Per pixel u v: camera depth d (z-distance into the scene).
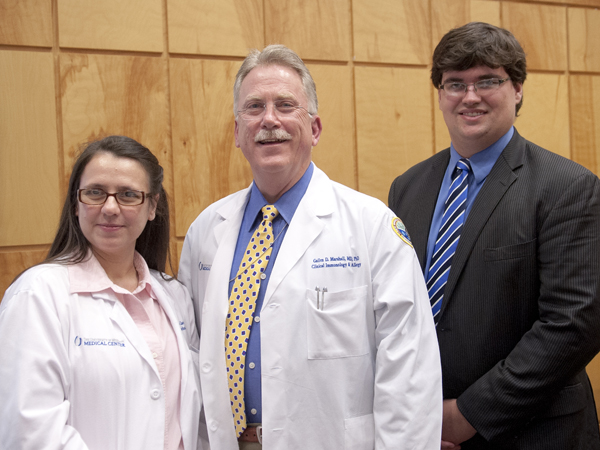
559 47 3.29
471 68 1.70
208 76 2.66
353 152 2.94
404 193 1.99
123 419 1.28
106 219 1.37
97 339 1.31
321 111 2.85
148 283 1.50
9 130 2.37
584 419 1.66
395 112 3.00
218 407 1.48
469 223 1.68
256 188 1.67
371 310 1.50
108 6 2.49
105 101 2.50
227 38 2.68
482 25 1.72
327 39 2.85
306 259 1.51
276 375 1.42
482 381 1.57
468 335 1.64
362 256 1.51
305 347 1.44
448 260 1.72
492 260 1.62
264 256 1.55
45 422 1.17
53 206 2.44
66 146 2.45
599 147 3.41
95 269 1.39
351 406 1.44
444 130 3.11
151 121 2.58
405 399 1.39
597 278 1.52
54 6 2.42
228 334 1.51
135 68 2.54
